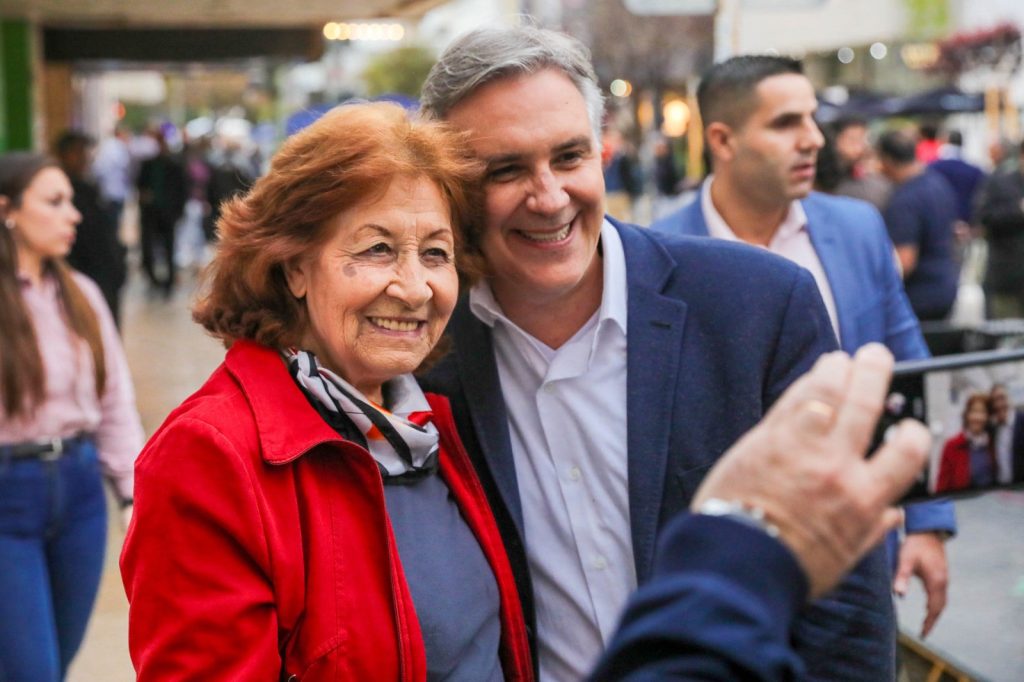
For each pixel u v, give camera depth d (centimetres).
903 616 340
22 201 358
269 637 172
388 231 187
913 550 304
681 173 2377
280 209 187
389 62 3928
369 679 176
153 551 173
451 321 222
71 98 1490
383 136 187
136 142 2119
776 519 89
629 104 2464
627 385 209
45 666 340
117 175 1833
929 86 3344
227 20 1112
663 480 205
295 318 195
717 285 212
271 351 191
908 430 92
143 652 173
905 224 652
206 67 1437
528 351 216
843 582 193
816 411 91
